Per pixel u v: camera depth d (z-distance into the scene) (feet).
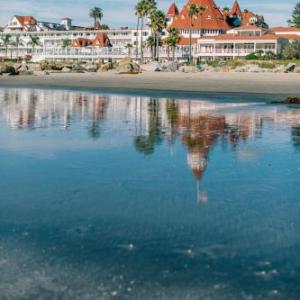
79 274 17.60
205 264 18.45
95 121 67.05
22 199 27.43
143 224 23.15
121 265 18.37
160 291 16.34
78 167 36.17
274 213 25.02
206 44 444.14
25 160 38.81
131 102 100.78
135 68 329.93
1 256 19.11
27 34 618.85
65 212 25.03
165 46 482.69
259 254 19.44
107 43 547.08
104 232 21.98
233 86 168.35
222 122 65.31
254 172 34.68
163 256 19.21
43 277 17.35
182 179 32.50
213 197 28.07
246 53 424.46
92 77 261.03
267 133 54.85
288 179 32.58
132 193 28.89
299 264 18.48
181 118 70.49
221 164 37.42
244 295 16.07
